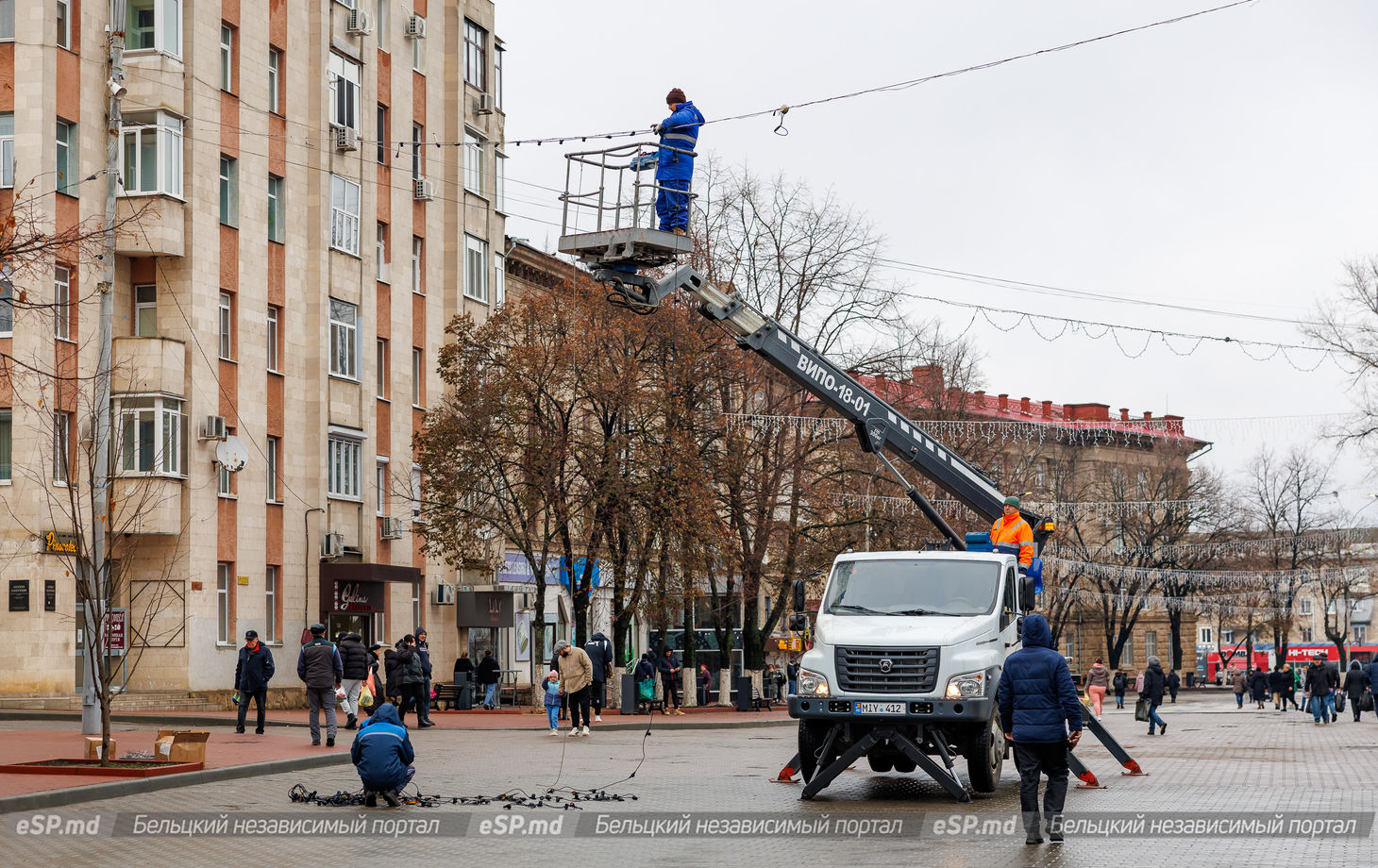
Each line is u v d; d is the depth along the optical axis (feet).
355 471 139.44
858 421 72.59
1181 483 254.68
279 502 128.57
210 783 61.41
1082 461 256.11
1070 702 43.83
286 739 84.38
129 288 116.26
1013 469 210.38
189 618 114.62
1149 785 62.80
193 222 117.08
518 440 130.31
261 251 127.13
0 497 105.91
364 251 141.69
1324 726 132.05
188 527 115.24
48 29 107.55
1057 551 216.95
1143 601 253.65
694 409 138.92
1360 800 55.88
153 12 114.93
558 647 100.78
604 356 130.41
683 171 65.57
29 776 58.85
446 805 54.54
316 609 131.75
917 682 56.08
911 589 60.64
